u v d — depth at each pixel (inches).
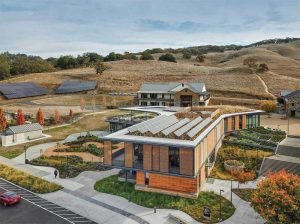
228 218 1296.8
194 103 3713.1
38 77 5654.5
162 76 5659.5
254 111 2524.6
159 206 1407.5
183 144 1413.6
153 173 1514.5
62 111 3681.1
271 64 6747.1
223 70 5871.1
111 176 1753.2
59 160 2046.0
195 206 1397.6
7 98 4399.6
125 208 1398.9
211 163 1743.4
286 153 1953.7
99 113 3535.9
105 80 5457.7
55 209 1392.7
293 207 1067.9
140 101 4023.1
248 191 1537.9
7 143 2438.5
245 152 1984.5
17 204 1445.6
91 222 1273.4
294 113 3078.2
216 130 1959.9
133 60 7500.0
